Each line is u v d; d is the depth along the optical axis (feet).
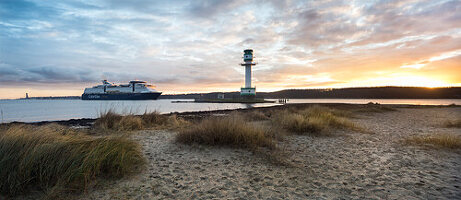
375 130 30.40
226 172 13.05
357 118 48.70
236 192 10.28
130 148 14.83
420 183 11.30
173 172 12.92
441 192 10.16
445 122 38.40
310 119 29.86
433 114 60.90
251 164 14.61
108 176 11.41
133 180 11.33
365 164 14.78
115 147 13.03
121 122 31.35
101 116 34.76
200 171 13.19
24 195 9.01
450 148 19.25
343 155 17.12
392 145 20.80
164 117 40.96
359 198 9.64
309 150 18.63
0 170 9.20
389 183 11.37
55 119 67.15
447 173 12.86
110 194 9.61
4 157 9.52
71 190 9.59
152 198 9.46
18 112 99.86
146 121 37.35
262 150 18.16
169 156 16.37
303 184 11.28
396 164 14.75
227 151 17.81
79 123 44.68
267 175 12.59
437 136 23.50
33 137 12.24
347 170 13.53
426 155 17.03
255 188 10.76
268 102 287.07
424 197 9.68
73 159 10.89
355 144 21.21
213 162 14.99
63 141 12.30
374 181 11.68
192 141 20.71
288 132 26.91
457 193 10.01
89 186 10.16
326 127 29.32
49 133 13.70
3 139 10.90
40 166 9.74
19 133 12.20
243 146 18.92
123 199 9.21
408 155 17.08
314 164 14.74
